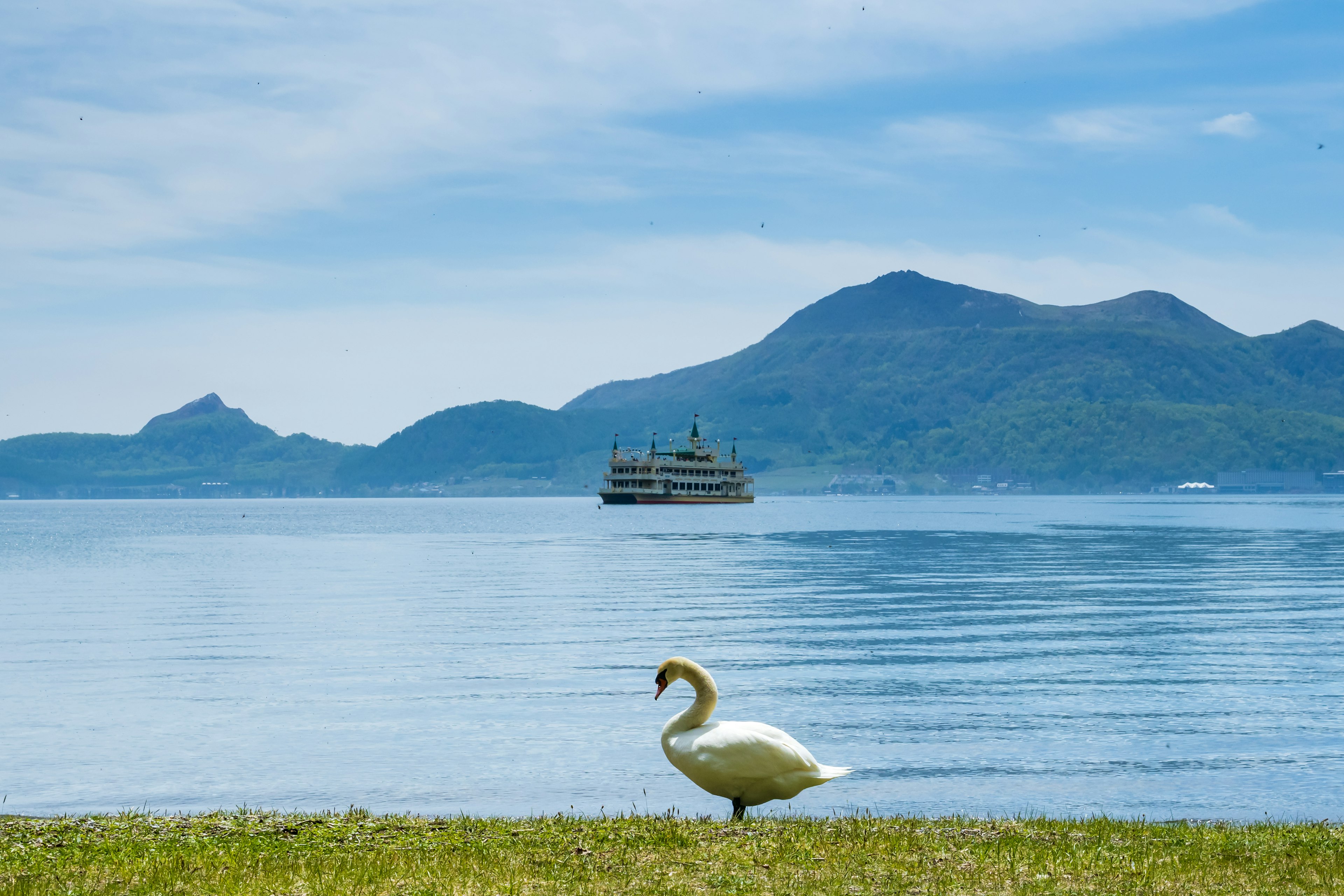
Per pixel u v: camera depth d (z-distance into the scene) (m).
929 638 47.94
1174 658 42.03
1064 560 104.56
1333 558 105.12
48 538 177.38
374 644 46.69
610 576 88.00
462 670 39.75
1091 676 37.94
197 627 53.16
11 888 13.53
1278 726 30.17
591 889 13.56
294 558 118.88
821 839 16.42
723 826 17.47
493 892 13.32
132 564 108.06
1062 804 22.88
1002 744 28.11
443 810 22.58
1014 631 50.31
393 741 28.59
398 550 135.62
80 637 49.41
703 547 136.88
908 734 29.31
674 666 19.06
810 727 30.09
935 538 155.88
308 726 30.38
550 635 49.50
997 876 14.34
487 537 176.62
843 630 50.62
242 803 23.08
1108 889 13.73
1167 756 26.91
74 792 23.94
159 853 15.60
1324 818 21.69
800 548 131.38
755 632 50.09
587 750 27.69
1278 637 47.97
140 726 30.38
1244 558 106.81
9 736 29.20
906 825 17.80
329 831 17.17
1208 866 14.92
